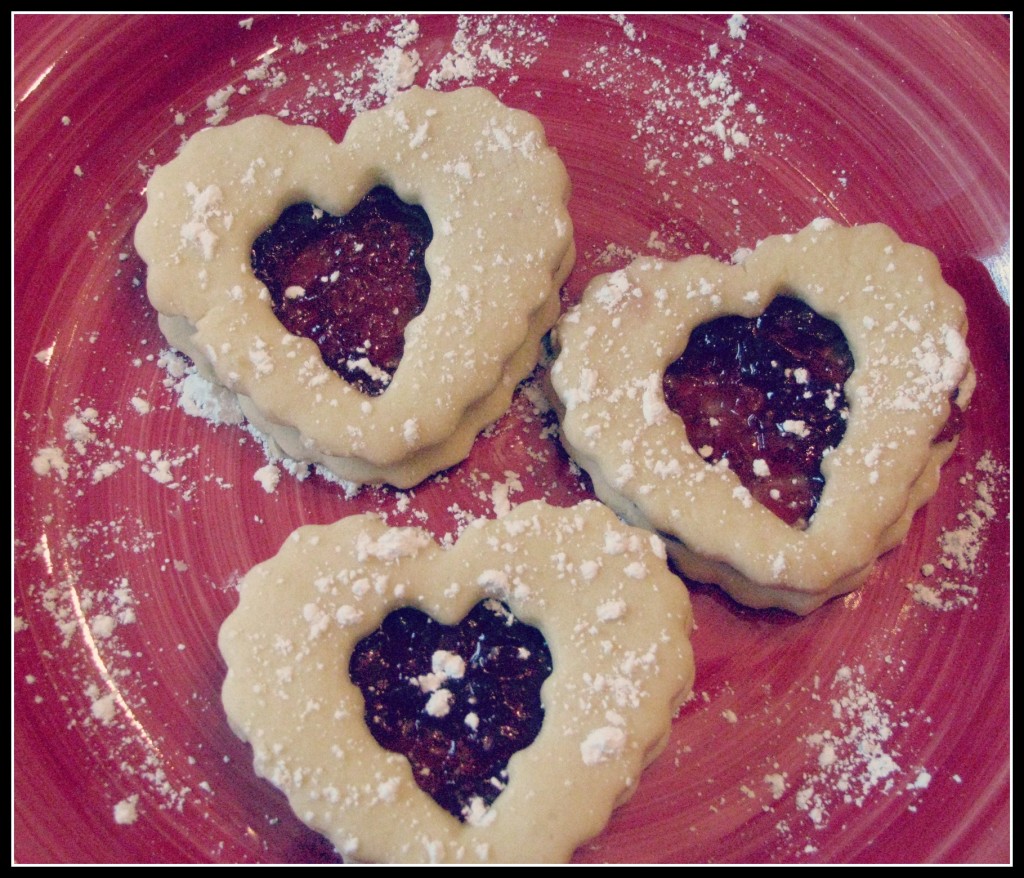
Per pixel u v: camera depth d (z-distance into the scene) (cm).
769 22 23
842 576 20
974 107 23
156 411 22
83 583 21
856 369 21
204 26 23
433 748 19
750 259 21
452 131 21
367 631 19
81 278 22
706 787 20
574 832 18
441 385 20
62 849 19
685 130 23
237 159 21
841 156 23
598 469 21
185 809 20
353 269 21
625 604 19
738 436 21
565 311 22
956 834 20
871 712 21
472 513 21
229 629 19
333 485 21
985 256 22
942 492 22
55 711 20
